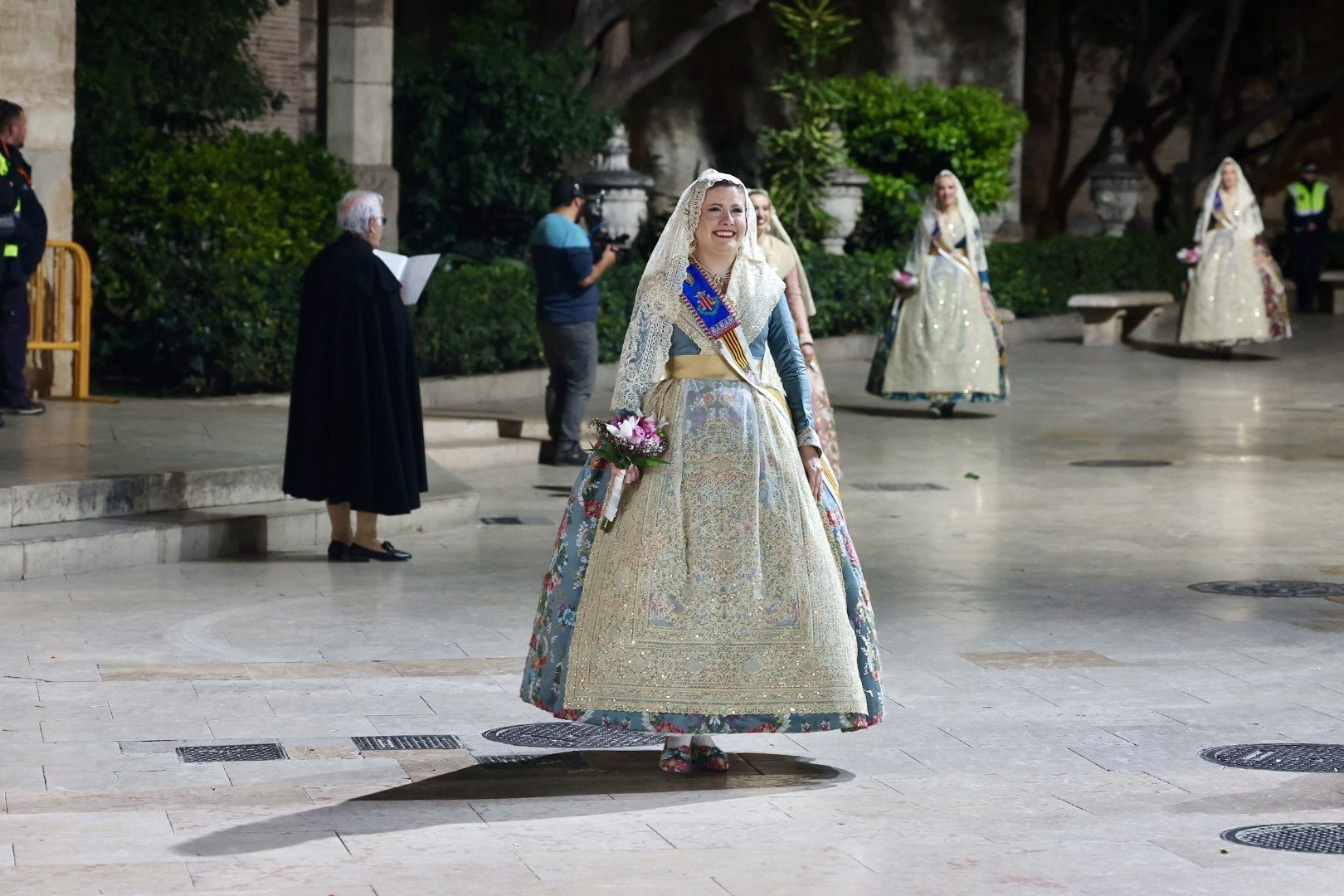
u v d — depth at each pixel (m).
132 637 9.20
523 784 6.46
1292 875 5.12
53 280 16.12
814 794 6.28
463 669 8.61
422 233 24.59
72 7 16.12
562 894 4.95
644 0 26.27
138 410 15.28
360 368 11.27
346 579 10.94
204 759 6.91
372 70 21.86
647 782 6.51
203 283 17.38
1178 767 6.74
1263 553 11.93
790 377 6.74
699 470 6.54
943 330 19.06
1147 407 20.41
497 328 19.88
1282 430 18.45
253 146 18.72
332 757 6.96
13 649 8.88
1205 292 24.98
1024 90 36.03
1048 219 36.34
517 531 12.82
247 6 19.77
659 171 30.59
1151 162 36.69
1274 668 8.61
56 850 5.39
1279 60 36.53
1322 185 33.81
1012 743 7.17
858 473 15.65
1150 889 4.98
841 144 28.48
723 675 6.43
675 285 6.62
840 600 6.58
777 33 31.34
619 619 6.47
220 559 11.57
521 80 23.72
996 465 16.16
